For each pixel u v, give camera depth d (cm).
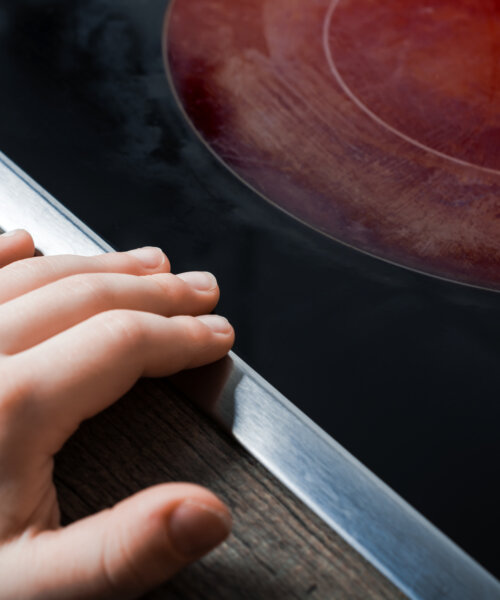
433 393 37
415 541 34
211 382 37
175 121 46
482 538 34
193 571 34
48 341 36
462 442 36
